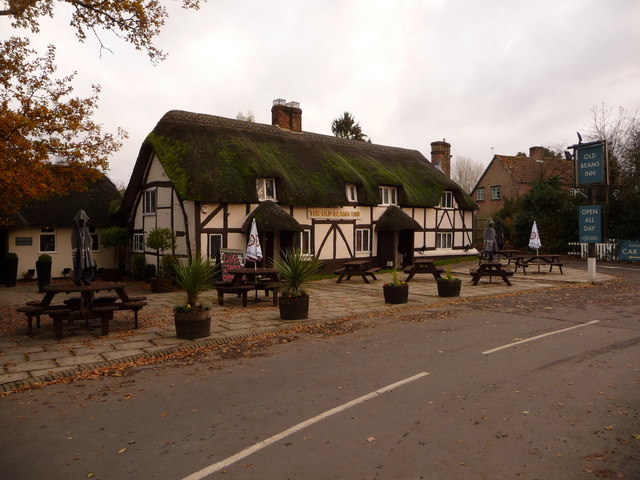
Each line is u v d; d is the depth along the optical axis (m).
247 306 11.61
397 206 23.05
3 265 18.41
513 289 14.27
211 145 17.84
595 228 15.56
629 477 3.42
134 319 9.42
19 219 19.23
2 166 10.09
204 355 7.20
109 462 3.80
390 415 4.63
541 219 28.33
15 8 10.84
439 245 25.53
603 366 6.20
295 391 5.40
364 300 12.50
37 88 12.09
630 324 8.95
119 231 21.00
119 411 4.90
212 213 16.75
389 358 6.75
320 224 20.09
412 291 14.20
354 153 23.81
